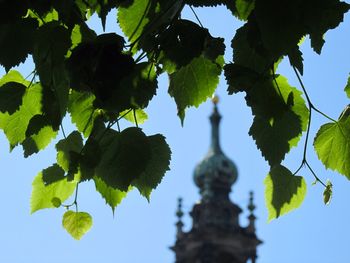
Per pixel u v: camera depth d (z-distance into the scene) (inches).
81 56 433.7
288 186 470.0
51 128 474.3
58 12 455.8
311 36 435.8
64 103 469.7
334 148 468.8
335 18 432.5
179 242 7667.3
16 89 458.3
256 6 428.5
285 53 428.5
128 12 479.2
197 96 480.4
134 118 474.6
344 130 466.0
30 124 455.5
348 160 468.8
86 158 454.6
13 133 469.7
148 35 463.5
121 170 463.2
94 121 484.4
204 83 479.2
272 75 460.8
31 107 464.8
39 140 474.9
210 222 7657.5
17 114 466.3
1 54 453.7
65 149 486.9
